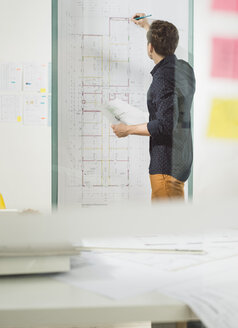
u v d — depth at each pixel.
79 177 1.91
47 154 1.91
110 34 1.95
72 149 1.92
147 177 1.92
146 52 1.96
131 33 1.95
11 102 1.88
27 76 1.89
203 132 1.49
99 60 1.95
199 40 1.65
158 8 1.90
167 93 1.77
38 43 1.89
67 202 1.90
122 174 1.91
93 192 1.92
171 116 1.73
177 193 1.69
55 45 1.91
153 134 1.82
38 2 1.87
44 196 1.89
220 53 1.13
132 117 1.93
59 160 1.92
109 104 1.96
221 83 1.10
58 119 1.92
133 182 1.92
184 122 1.63
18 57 1.88
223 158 1.03
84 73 1.94
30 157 1.89
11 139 1.88
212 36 1.18
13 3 1.85
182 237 0.86
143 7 1.93
